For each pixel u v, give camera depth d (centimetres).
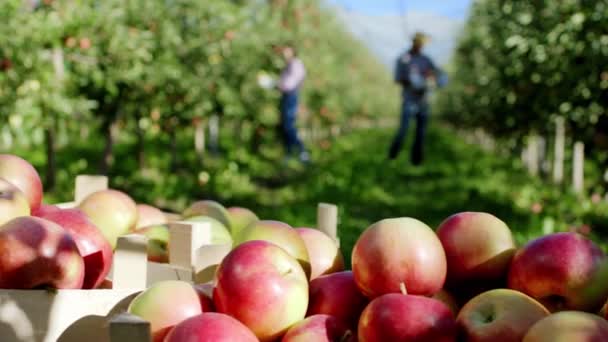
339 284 236
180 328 192
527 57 1126
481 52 2088
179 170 1655
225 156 2138
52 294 215
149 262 278
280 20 2173
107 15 1026
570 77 953
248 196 1277
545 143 1587
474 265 237
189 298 214
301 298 218
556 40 961
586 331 173
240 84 1616
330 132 3447
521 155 2364
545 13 1088
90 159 1780
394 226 225
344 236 809
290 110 1669
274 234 260
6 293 213
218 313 203
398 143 1794
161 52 1238
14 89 853
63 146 1981
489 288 241
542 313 203
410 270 218
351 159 2145
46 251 224
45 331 214
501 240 238
